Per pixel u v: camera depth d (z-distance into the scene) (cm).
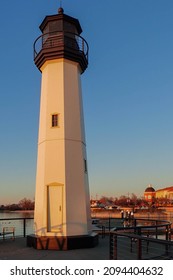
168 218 3103
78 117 1263
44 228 1148
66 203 1152
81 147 1242
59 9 1320
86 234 1170
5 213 6638
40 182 1220
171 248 1092
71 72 1284
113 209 6272
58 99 1246
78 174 1206
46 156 1205
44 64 1303
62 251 1076
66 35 1288
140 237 691
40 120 1309
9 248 1138
